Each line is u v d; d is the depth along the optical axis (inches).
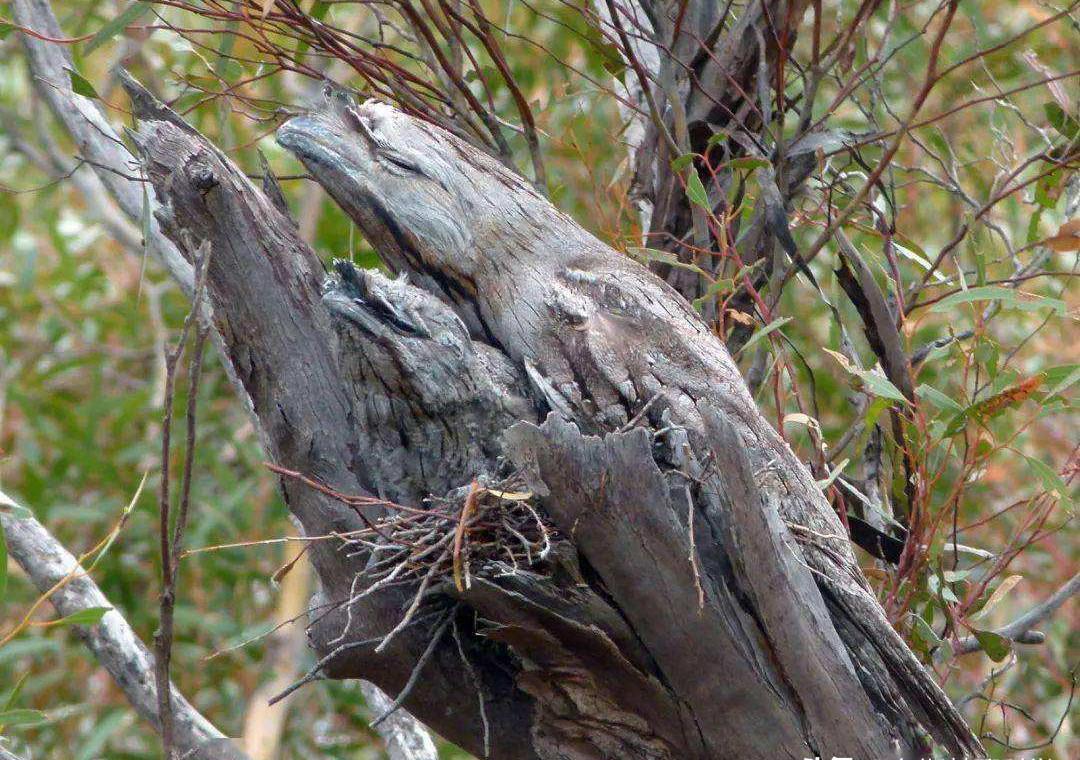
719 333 167.2
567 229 165.9
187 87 170.1
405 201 165.2
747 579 160.4
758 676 160.9
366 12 177.9
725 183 170.1
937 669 171.3
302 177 167.9
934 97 177.9
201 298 157.5
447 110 171.0
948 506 166.9
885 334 167.5
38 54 171.5
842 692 161.0
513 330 164.9
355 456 163.5
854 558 163.8
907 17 178.1
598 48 169.8
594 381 164.1
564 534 160.1
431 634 161.9
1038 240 171.3
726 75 168.2
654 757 161.8
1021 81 177.0
